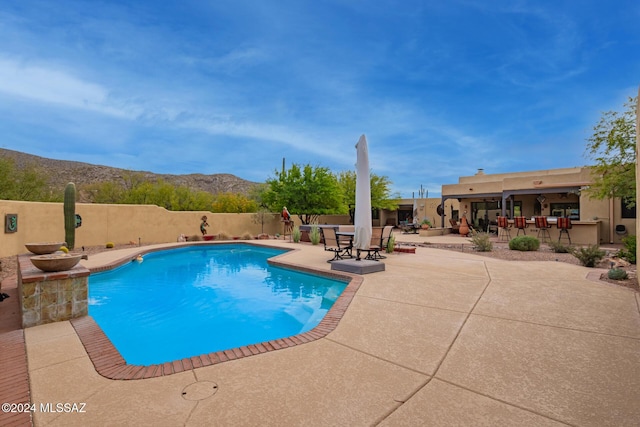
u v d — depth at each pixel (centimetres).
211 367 302
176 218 1755
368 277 693
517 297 535
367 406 240
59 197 2455
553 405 241
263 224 2148
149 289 724
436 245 1410
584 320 423
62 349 347
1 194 1975
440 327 403
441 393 258
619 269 677
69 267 462
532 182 1683
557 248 1117
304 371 293
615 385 268
